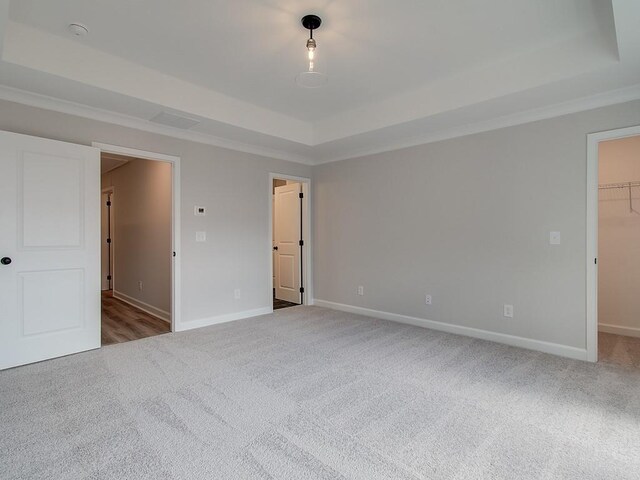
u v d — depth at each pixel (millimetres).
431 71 3059
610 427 1983
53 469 1611
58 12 2230
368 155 4648
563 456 1729
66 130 3131
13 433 1892
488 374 2719
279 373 2721
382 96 3617
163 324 4273
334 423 2016
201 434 1896
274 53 2748
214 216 4242
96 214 3225
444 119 3490
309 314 4781
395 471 1612
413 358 3061
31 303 2875
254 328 4039
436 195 3979
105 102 3057
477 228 3670
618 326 3904
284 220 5844
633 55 2229
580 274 3062
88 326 3205
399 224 4328
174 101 3199
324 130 4348
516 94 2877
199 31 2443
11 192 2752
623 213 3887
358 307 4812
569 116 3096
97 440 1834
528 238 3340
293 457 1708
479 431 1942
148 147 3660
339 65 2941
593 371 2785
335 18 2287
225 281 4367
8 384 2492
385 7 2170
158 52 2742
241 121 3740
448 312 3904
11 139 2748
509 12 2223
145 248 5035
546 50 2662
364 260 4723
